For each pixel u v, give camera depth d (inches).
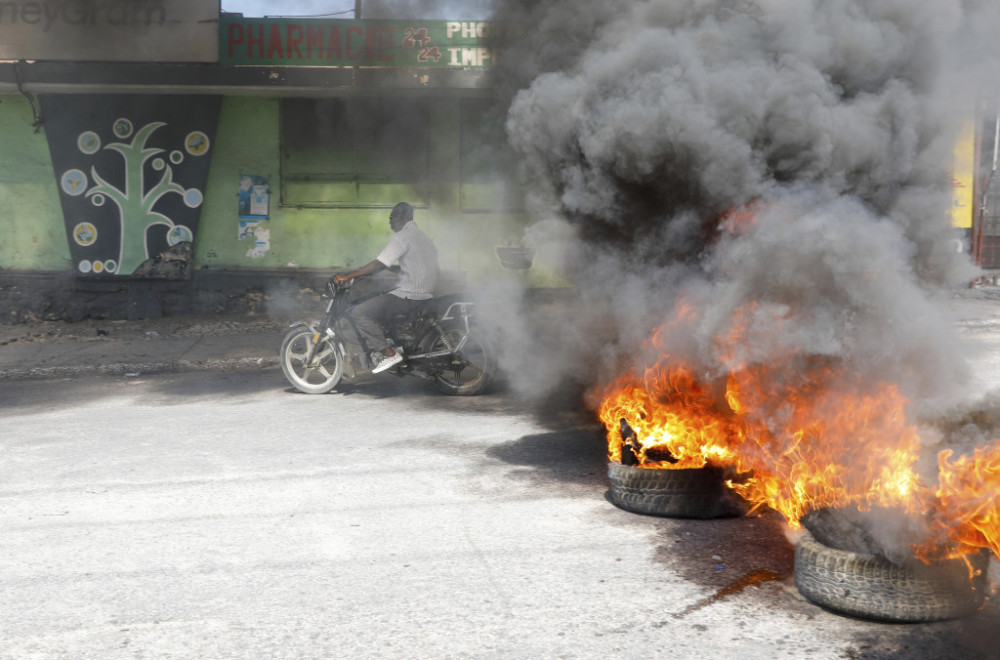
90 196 440.8
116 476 194.1
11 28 404.5
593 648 112.7
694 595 128.1
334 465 200.4
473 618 121.9
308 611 125.0
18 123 435.2
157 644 115.9
